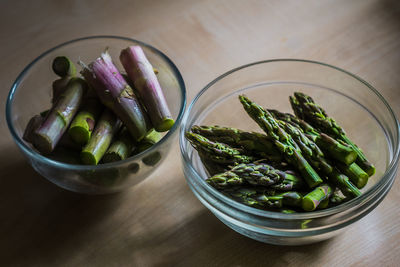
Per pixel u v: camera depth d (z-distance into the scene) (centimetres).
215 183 39
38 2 60
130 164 40
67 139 43
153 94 44
